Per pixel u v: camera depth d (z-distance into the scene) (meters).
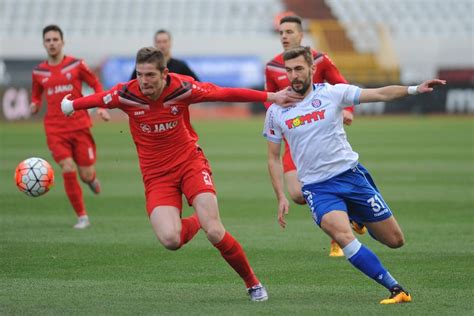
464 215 41.53
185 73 41.62
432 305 23.08
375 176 58.75
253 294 24.12
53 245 34.06
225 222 40.38
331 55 146.62
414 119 126.62
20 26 155.38
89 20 155.38
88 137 40.91
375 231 24.95
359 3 158.50
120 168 66.44
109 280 27.27
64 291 25.52
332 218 23.52
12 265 29.89
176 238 23.66
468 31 156.75
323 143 24.11
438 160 69.38
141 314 22.38
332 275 28.00
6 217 42.59
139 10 157.25
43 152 77.44
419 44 148.12
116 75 131.62
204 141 90.00
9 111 121.94
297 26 33.19
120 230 38.03
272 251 32.66
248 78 134.38
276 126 25.14
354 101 24.00
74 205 39.00
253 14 155.75
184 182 24.66
